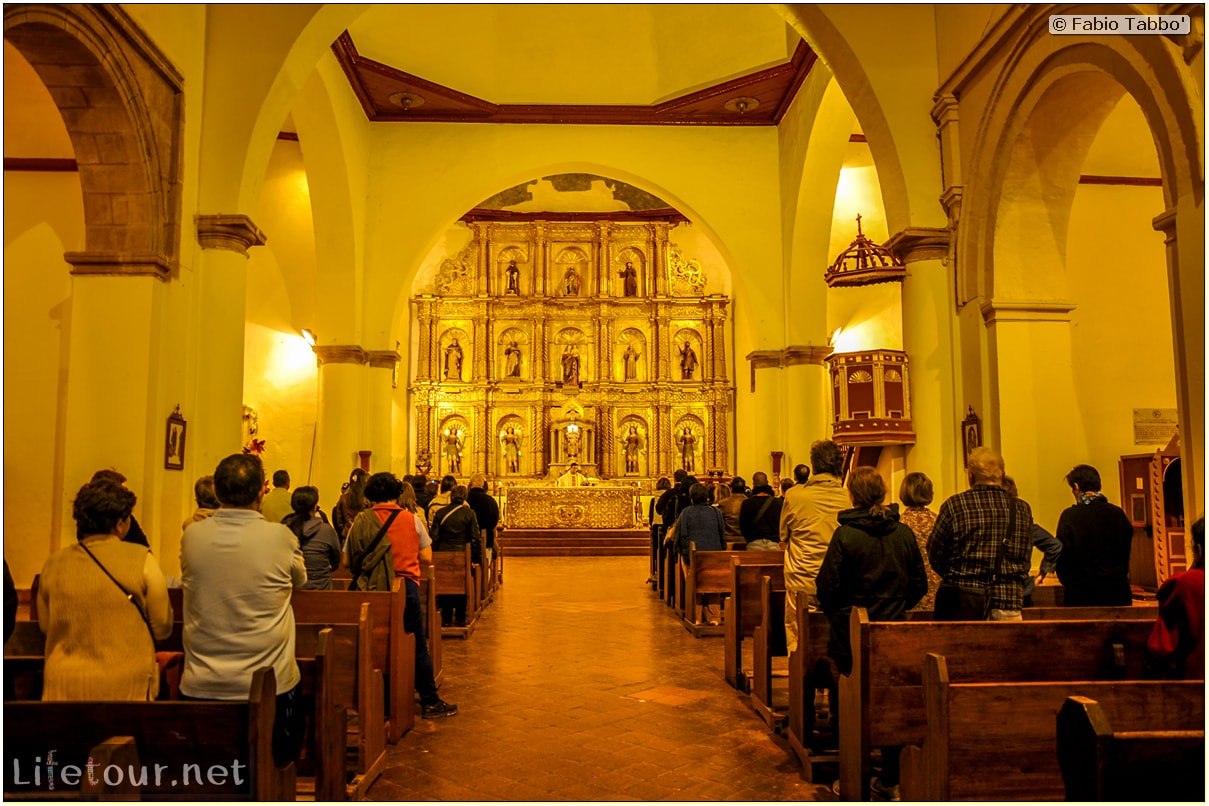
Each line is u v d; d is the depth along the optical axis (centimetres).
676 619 962
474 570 920
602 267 2231
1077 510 537
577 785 444
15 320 938
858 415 877
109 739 267
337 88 1255
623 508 1973
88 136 707
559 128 1484
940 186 835
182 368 780
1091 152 1067
